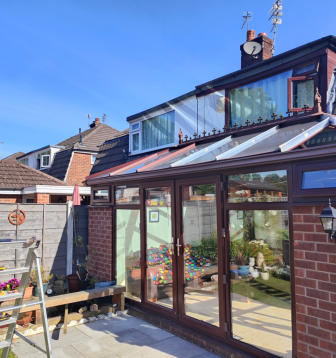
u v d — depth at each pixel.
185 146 8.19
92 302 6.88
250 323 4.56
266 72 7.33
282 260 4.29
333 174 3.54
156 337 5.42
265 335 4.36
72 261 7.92
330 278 3.54
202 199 5.36
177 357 4.66
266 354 4.19
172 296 5.84
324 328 3.57
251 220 4.72
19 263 7.01
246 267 4.75
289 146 4.30
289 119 6.44
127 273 7.14
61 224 7.85
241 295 4.75
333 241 3.52
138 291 6.73
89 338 5.39
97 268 7.85
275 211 4.34
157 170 5.95
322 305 3.60
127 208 7.04
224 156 4.92
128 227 7.22
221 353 4.70
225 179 4.92
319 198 3.66
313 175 3.74
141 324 6.05
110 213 7.48
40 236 7.50
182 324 5.57
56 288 7.19
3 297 3.95
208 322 5.12
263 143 5.19
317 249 3.68
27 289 6.21
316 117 5.85
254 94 7.64
